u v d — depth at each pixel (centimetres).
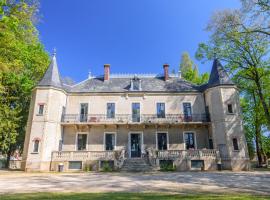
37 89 2509
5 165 3041
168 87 2861
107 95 2759
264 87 2806
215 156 2269
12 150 2992
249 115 3403
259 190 979
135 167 2205
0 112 2427
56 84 2577
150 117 2656
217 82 2558
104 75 3027
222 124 2402
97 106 2711
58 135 2470
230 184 1177
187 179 1402
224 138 2358
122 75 3088
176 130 2622
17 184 1226
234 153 2288
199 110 2691
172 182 1266
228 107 2459
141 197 797
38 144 2308
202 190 989
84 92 2747
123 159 2266
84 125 2570
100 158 2294
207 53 2678
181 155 2273
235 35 2153
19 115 2891
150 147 2555
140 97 2758
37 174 1870
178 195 841
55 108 2491
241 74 2694
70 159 2305
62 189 1043
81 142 2589
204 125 2592
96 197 802
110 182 1291
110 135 2619
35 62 2852
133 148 2577
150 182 1272
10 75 2536
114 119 2642
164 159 2262
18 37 2044
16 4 1529
